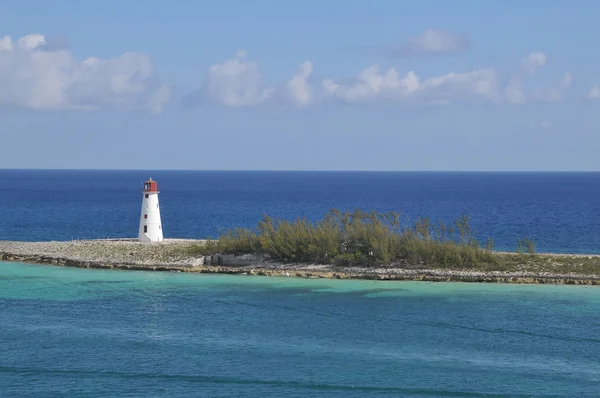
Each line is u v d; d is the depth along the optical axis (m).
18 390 54.91
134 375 58.03
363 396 53.78
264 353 63.16
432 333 68.94
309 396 53.91
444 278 90.19
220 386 55.81
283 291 85.31
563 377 57.50
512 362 60.97
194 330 70.06
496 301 80.56
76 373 58.47
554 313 75.69
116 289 86.69
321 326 71.38
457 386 55.56
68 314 75.81
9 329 70.19
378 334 68.62
